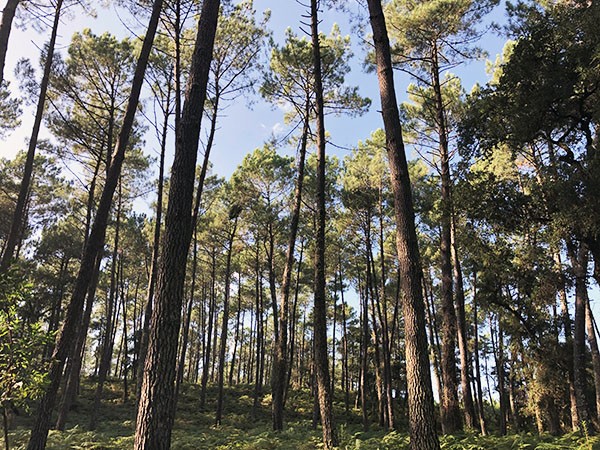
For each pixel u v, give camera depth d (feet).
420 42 45.47
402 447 27.71
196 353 167.22
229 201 79.61
